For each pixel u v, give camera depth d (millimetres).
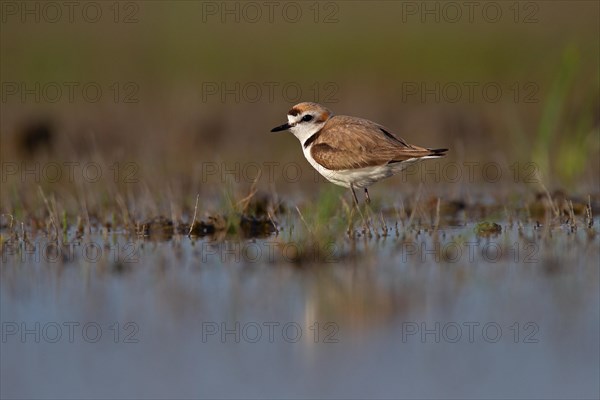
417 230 14344
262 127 22734
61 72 26609
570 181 17766
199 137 22016
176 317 10477
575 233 13875
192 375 9016
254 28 29766
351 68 26938
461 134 22109
